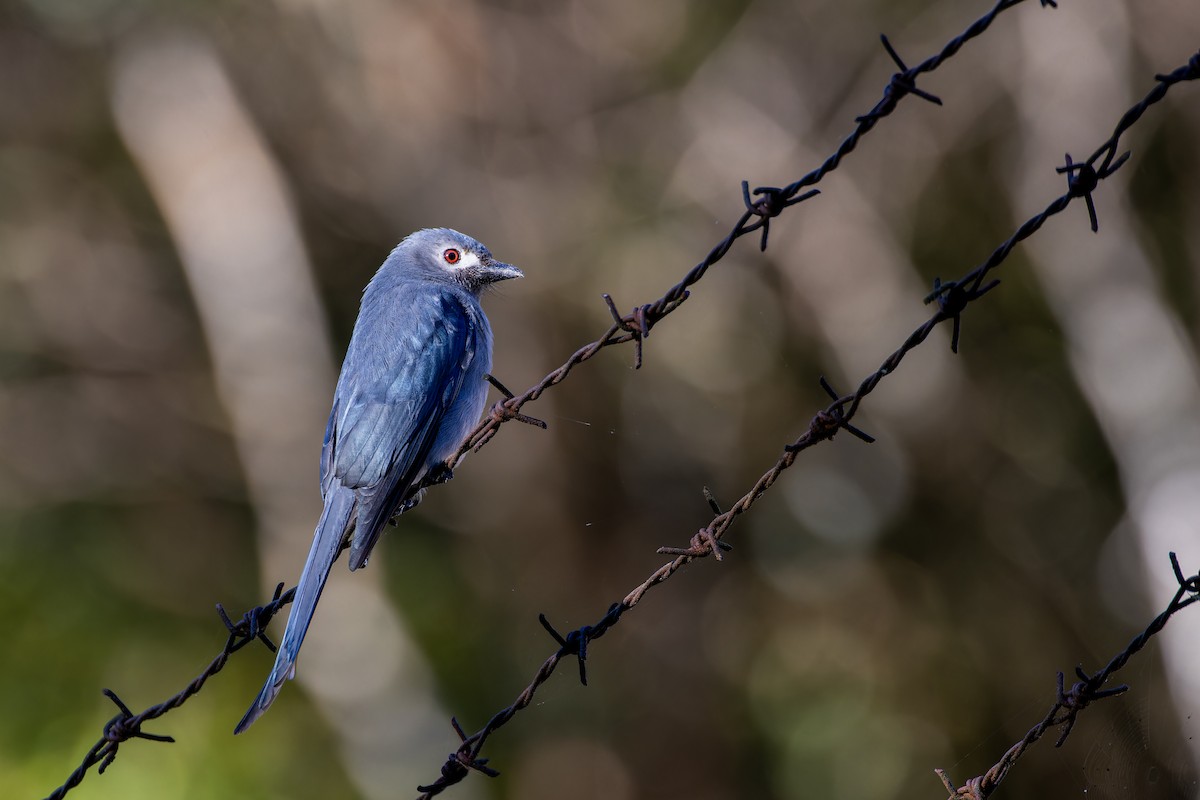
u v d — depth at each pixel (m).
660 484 19.08
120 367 19.05
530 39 18.98
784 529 18.97
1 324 18.72
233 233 18.47
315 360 18.44
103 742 5.97
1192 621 15.30
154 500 18.61
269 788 15.95
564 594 18.97
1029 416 18.44
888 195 18.39
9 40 18.95
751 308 18.34
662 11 18.89
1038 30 17.27
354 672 17.00
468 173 18.95
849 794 17.53
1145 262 16.95
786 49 18.53
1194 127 17.55
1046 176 17.23
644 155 18.66
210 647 17.69
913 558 18.73
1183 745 9.68
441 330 8.40
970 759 17.58
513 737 17.95
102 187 19.45
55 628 17.00
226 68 18.95
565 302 18.50
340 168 19.27
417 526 18.67
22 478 18.23
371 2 18.67
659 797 18.34
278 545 18.00
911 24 18.25
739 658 18.80
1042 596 18.20
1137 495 16.55
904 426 18.44
